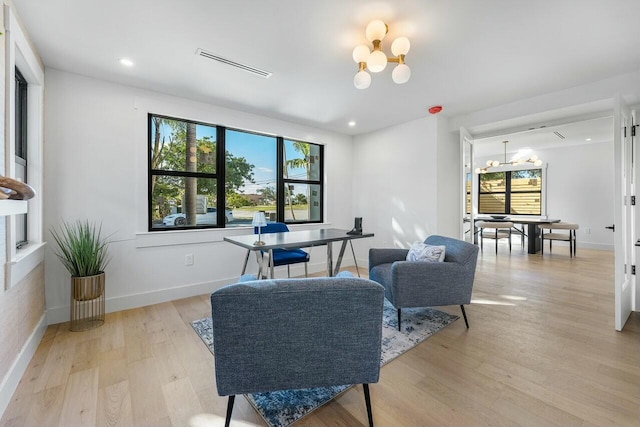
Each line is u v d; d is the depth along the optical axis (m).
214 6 1.67
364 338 1.25
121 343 2.08
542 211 6.79
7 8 1.53
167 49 2.12
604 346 2.00
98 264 2.41
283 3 1.64
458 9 1.69
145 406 1.44
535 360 1.83
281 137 3.99
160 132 3.03
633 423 1.30
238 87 2.79
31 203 2.14
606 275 3.93
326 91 2.91
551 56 2.24
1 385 1.40
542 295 3.11
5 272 1.48
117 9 1.69
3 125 1.50
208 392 1.55
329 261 3.01
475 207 7.92
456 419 1.34
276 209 3.98
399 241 4.13
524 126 3.62
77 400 1.47
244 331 1.17
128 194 2.75
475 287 3.40
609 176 5.88
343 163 4.66
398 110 3.49
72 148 2.47
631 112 2.57
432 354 1.92
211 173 3.37
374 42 1.83
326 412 1.40
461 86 2.80
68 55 2.19
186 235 3.09
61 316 2.43
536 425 1.30
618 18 1.77
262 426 1.32
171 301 2.98
